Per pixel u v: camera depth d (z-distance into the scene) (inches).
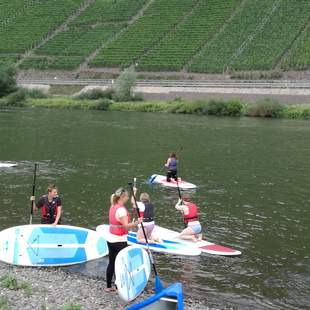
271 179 1133.7
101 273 583.8
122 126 2176.4
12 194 954.7
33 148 1541.6
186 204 698.2
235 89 3253.0
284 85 3134.8
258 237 732.0
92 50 4616.1
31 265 601.3
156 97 3405.5
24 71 4461.1
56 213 646.5
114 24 5147.6
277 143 1689.2
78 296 501.7
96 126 2162.9
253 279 580.4
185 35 4530.0
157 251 657.0
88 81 3836.1
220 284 563.8
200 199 950.4
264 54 3927.2
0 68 3720.5
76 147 1568.7
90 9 5629.9
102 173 1177.4
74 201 912.9
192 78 3784.5
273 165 1304.1
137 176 1152.8
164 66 4005.9
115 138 1780.3
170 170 1074.7
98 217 813.2
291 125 2278.5
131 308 451.2
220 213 854.5
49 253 610.5
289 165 1305.4
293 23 4311.0
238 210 875.4
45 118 2517.2
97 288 529.7
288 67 3678.6
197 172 1211.9
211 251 657.6
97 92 3486.7
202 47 4276.6
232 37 4328.3
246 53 4008.4
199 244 679.1
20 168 1220.5
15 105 3412.9
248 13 4690.0
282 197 969.5
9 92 3678.6
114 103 3171.8
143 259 513.3
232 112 2807.6
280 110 2726.4
